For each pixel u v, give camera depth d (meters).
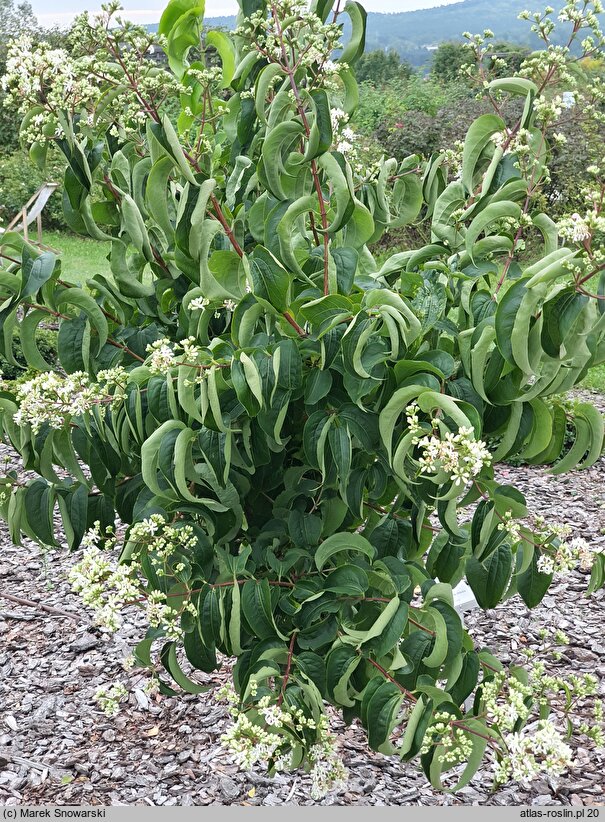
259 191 1.90
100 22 1.56
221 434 1.55
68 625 3.91
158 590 1.69
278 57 1.54
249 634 1.72
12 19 24.48
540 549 1.70
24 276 1.57
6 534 4.93
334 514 1.80
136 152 2.01
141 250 1.75
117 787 2.82
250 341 1.60
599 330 1.49
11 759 2.97
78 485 1.87
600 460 5.95
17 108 1.66
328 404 1.62
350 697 1.75
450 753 1.51
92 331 1.80
